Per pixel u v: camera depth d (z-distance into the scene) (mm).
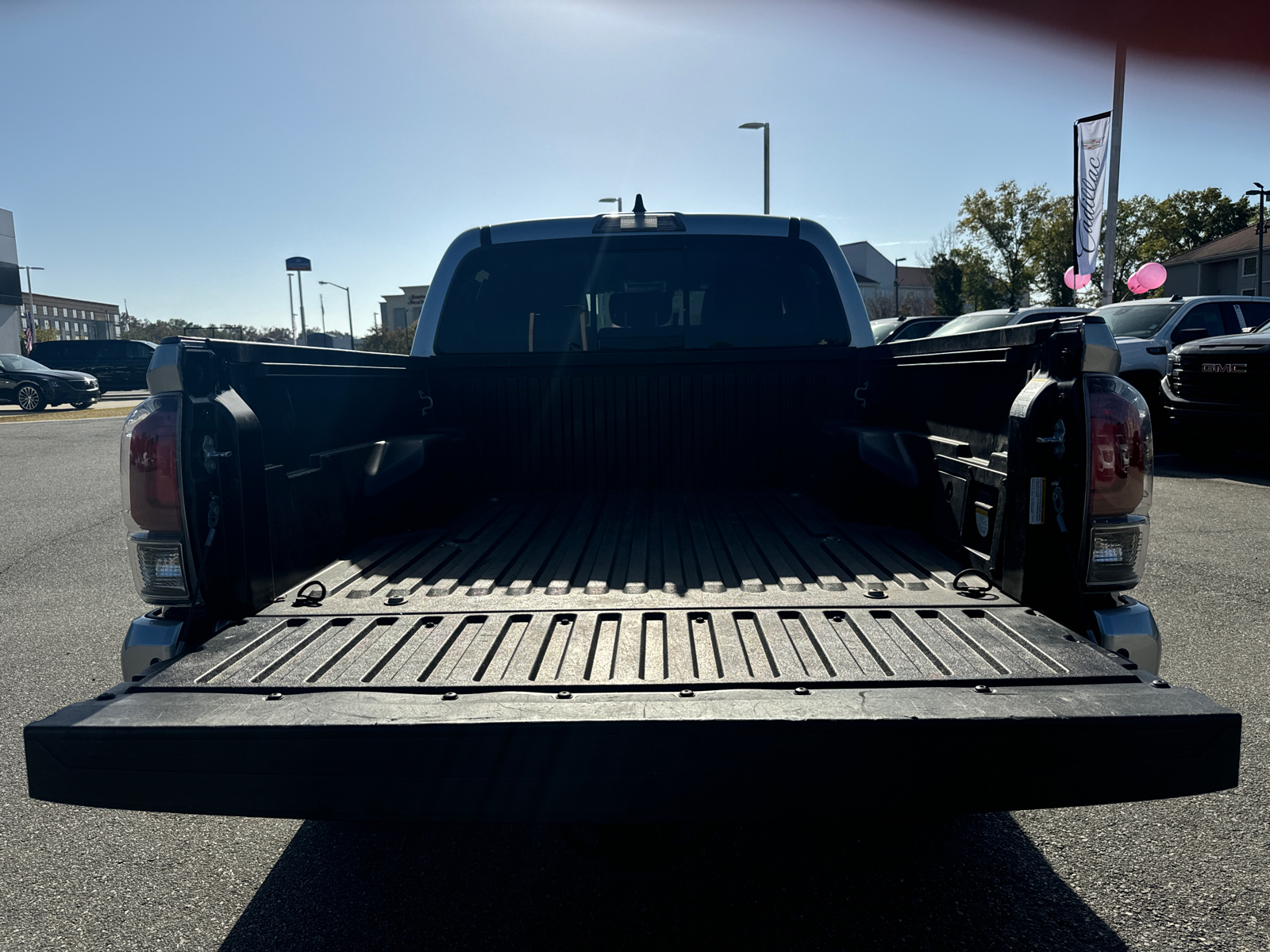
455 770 1558
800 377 3699
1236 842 2617
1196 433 9641
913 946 2137
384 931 2232
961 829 2713
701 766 1535
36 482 10656
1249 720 3436
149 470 1958
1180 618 4715
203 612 1988
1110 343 2004
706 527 3076
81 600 5516
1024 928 2207
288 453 2424
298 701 1661
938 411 2826
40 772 1652
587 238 3777
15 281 42719
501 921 2270
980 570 2346
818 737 1526
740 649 1867
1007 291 57125
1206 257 55469
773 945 2146
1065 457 2049
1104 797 1568
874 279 92812
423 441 2992
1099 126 17281
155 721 1603
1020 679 1700
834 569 2482
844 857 2562
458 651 1888
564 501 3600
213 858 2615
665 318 3934
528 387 3725
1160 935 2170
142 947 2182
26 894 2426
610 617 2090
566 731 1530
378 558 2664
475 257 3859
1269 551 6195
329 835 2748
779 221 3781
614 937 2191
